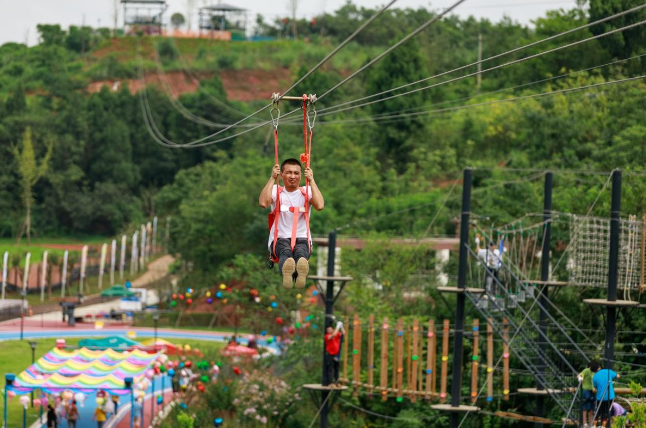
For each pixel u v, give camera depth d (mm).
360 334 37344
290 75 153000
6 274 102625
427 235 67625
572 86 81750
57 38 198125
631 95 70375
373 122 97688
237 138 127625
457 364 33781
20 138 137625
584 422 29094
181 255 99375
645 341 37562
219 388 46469
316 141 97188
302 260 14742
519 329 35969
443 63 129250
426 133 95500
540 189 61469
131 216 136250
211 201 92125
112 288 97938
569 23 94625
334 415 43281
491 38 146375
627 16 78938
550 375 33312
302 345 46906
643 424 22906
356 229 75750
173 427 44156
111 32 199625
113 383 43812
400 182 87375
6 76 176250
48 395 46094
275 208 15469
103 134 142000
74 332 80938
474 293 34438
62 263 110125
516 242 49562
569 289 41875
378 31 188000
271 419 44844
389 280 52250
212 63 174625
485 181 67875
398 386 35938
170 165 145750
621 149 57062
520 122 89625
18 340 72938
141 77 172000
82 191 139375
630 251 31859
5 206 134375
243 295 66250
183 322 88625
